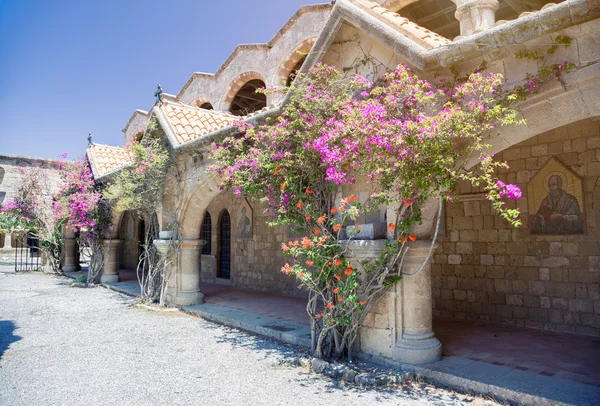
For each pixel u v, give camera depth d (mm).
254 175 6273
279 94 13180
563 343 6273
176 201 10008
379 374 4957
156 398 4492
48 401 4410
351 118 4855
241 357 5969
